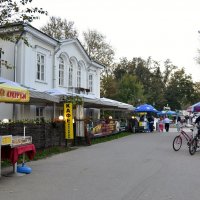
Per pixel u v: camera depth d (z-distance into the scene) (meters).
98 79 37.50
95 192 8.27
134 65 90.25
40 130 17.14
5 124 14.65
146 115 43.44
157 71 94.69
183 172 11.22
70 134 19.83
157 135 32.25
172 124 64.69
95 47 57.78
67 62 29.92
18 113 23.03
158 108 88.75
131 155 15.85
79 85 33.06
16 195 8.01
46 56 26.23
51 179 9.98
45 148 17.58
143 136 30.64
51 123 18.44
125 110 42.03
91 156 15.51
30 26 23.05
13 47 23.19
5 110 22.45
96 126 25.73
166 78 97.69
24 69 23.19
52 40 26.58
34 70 24.47
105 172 11.15
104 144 21.97
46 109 26.61
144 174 10.77
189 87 94.88
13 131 15.05
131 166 12.45
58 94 22.03
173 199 7.64
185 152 17.38
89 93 35.06
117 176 10.41
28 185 9.14
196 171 11.46
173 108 94.19
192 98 95.50
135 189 8.59
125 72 84.44
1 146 10.38
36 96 17.73
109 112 44.88
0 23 14.22
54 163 13.28
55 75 27.38
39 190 8.53
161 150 18.17
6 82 11.54
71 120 19.98
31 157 11.70
